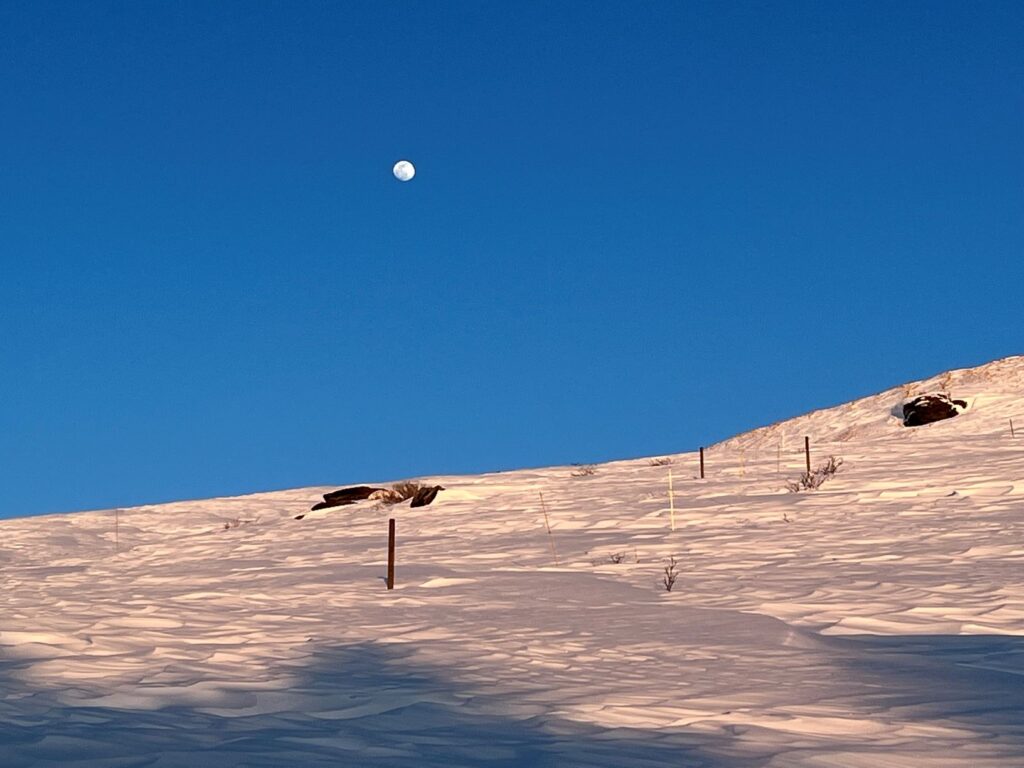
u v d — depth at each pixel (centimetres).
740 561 1598
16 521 3919
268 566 2031
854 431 4409
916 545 1648
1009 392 4341
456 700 737
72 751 553
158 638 1015
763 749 586
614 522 2316
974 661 877
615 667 863
